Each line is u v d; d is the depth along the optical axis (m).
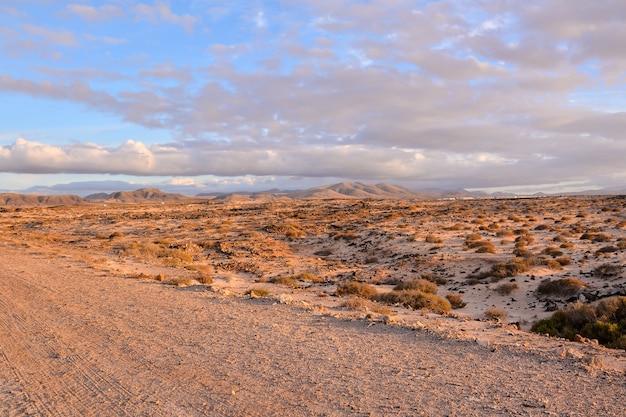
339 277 30.39
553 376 7.48
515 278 25.22
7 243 41.28
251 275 30.25
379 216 67.75
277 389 7.14
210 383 7.47
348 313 13.62
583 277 24.14
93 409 6.57
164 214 87.56
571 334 12.59
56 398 7.03
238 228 61.12
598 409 6.08
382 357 8.82
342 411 6.25
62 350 9.53
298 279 28.38
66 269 24.16
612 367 7.98
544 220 55.44
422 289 23.20
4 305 14.41
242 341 10.12
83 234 59.31
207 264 35.41
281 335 10.66
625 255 28.78
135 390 7.25
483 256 32.59
